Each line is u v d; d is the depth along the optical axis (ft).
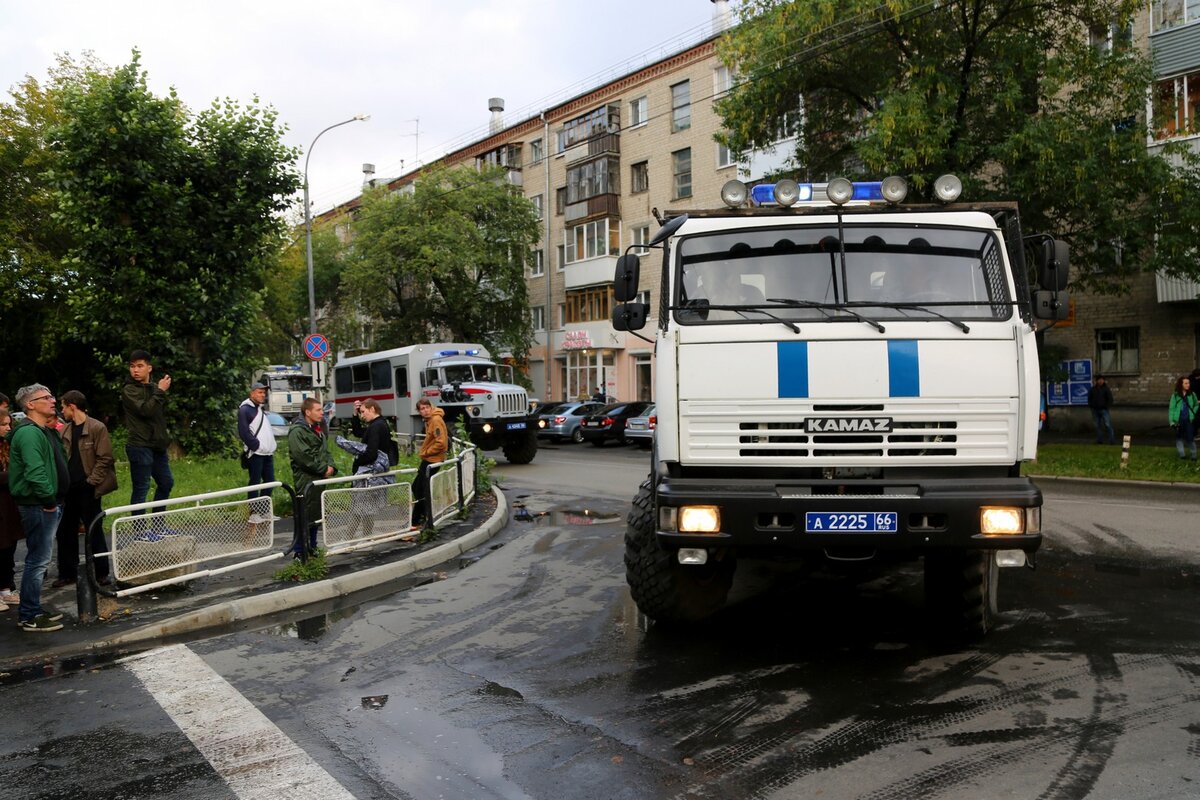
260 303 60.34
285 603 22.98
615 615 21.09
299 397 141.69
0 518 22.50
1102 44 70.54
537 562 28.45
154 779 12.44
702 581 18.93
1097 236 54.34
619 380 124.47
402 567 27.02
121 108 53.11
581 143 129.70
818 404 16.44
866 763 12.32
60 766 13.00
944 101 52.42
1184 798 11.06
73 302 53.42
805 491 15.98
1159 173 52.03
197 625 21.01
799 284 17.31
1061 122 51.44
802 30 55.11
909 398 16.37
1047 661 16.66
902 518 15.60
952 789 11.46
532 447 68.95
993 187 55.72
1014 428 16.43
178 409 55.31
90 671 17.70
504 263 125.49
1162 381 73.72
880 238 17.57
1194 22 67.97
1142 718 13.73
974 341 16.49
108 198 52.49
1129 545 28.32
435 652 18.53
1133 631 18.60
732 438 16.67
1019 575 24.23
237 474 48.78
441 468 33.91
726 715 14.28
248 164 56.70
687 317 17.20
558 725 14.08
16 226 79.25
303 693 16.07
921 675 16.01
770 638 18.67
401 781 12.17
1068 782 11.58
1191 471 48.14
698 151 114.21
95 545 22.81
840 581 23.93
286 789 12.00
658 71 118.83
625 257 18.79
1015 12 54.90
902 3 50.78
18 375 88.38
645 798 11.46
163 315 53.93
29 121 80.79
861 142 53.78
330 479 27.17
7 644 19.33
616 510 41.06
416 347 86.22
